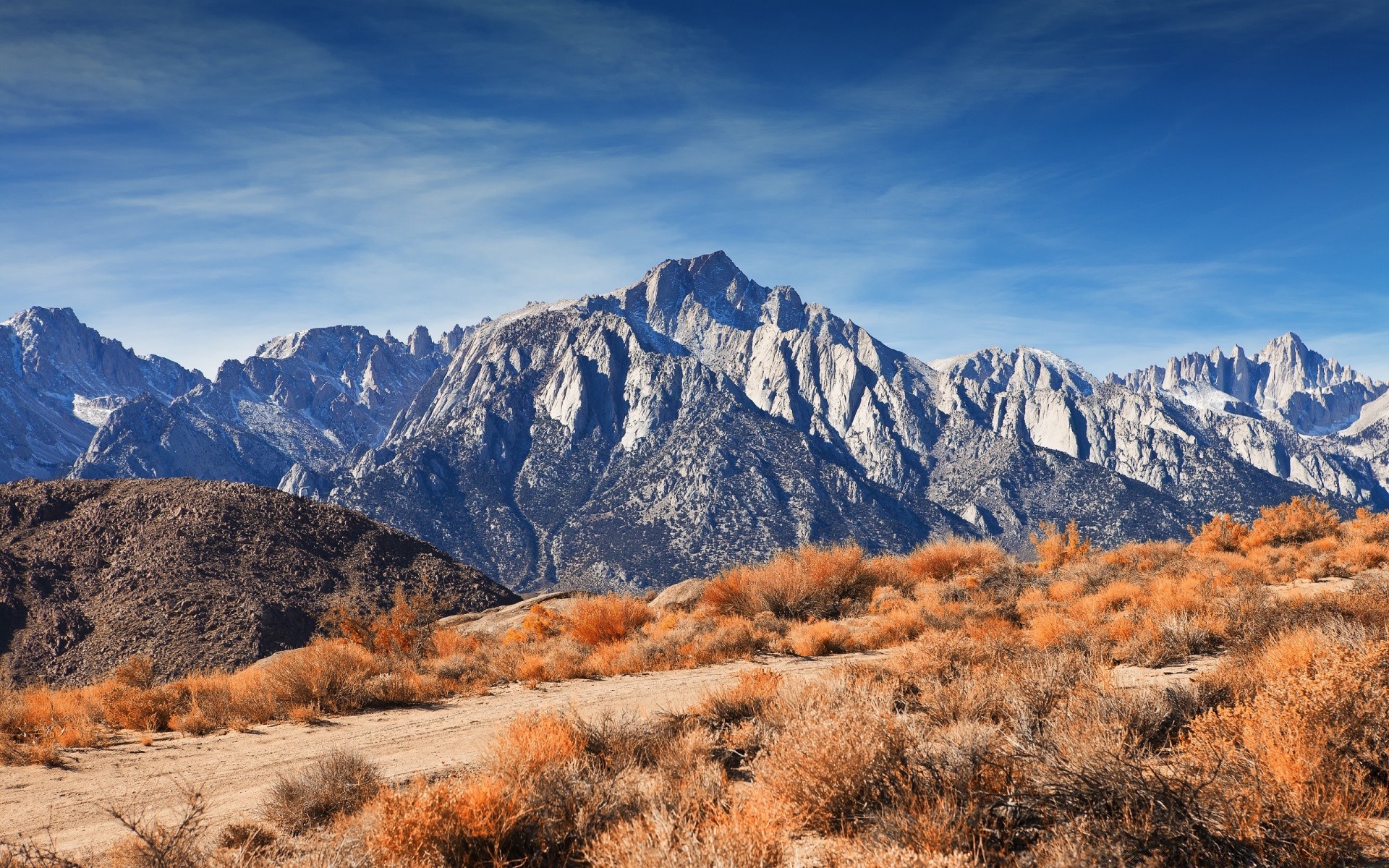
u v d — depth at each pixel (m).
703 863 4.38
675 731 8.55
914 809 4.93
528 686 14.81
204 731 12.18
